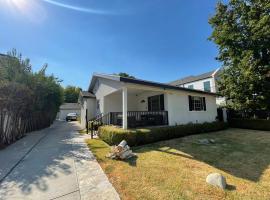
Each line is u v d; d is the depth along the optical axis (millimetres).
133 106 14250
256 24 11805
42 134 12688
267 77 12234
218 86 14938
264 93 11977
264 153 6309
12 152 6984
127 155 5762
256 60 12352
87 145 8219
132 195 3359
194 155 6074
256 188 3627
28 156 6379
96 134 12180
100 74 11758
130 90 11773
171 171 4547
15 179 4250
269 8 11703
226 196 3297
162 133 8828
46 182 4055
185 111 11664
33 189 3711
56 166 5188
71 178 4273
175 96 11203
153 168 4781
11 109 9172
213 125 12383
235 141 8547
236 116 14961
